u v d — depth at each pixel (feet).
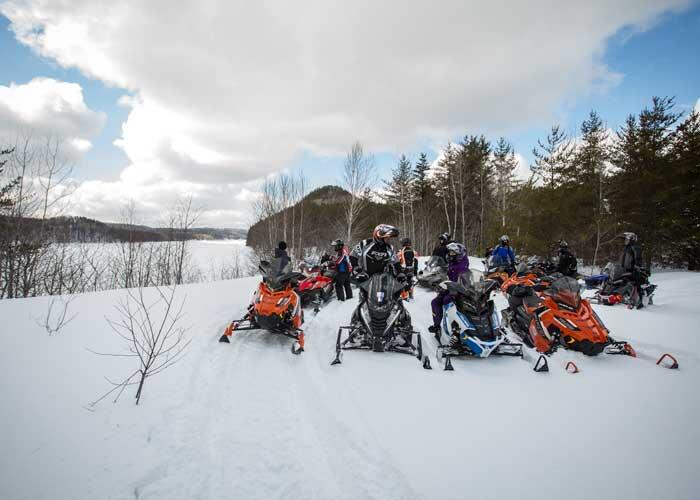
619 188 65.92
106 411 10.45
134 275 52.80
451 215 136.36
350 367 14.99
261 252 85.15
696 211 61.00
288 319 17.88
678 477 7.95
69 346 14.52
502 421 10.64
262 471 8.54
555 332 16.76
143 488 7.83
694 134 61.57
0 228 38.37
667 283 37.52
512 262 32.78
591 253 75.66
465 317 15.89
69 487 7.59
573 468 8.37
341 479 8.27
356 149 84.64
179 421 10.43
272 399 12.04
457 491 7.66
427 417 10.90
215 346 16.75
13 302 20.81
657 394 12.21
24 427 9.31
